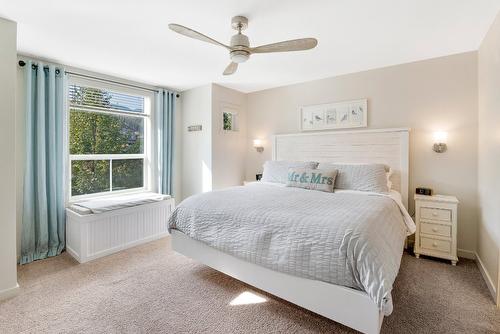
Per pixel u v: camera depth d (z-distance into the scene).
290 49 2.02
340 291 1.51
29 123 2.77
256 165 4.61
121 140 3.83
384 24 2.21
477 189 2.79
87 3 1.89
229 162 4.40
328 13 2.03
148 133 4.11
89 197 3.45
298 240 1.68
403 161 3.16
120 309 1.92
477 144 2.80
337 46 2.67
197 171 4.31
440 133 2.96
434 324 1.73
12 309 1.91
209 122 4.11
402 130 3.16
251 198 2.50
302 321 1.78
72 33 2.36
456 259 2.64
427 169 3.09
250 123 4.68
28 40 2.49
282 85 4.21
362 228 1.58
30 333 1.66
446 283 2.28
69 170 3.22
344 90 3.65
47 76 2.93
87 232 2.79
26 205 2.76
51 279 2.38
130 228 3.21
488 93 2.37
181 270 2.57
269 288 1.85
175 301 2.02
